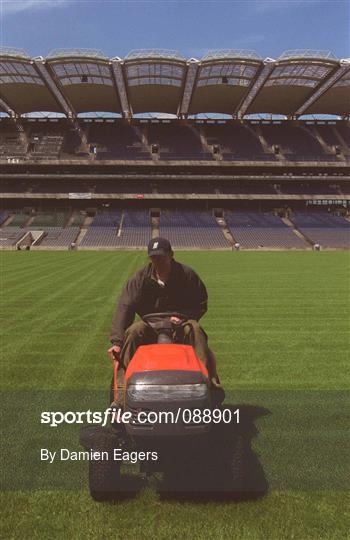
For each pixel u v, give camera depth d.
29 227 56.84
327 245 53.94
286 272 22.20
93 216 61.19
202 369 3.20
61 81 53.06
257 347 7.63
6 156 60.78
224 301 12.72
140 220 59.91
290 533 2.70
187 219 60.75
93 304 11.85
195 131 66.81
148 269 3.73
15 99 59.75
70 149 62.53
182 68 49.00
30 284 16.23
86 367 6.33
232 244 54.06
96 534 2.70
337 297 13.50
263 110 64.75
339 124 68.75
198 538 2.65
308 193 62.72
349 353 7.25
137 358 3.32
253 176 61.59
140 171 62.59
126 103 60.91
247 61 47.50
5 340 8.00
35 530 2.74
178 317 3.67
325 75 51.16
